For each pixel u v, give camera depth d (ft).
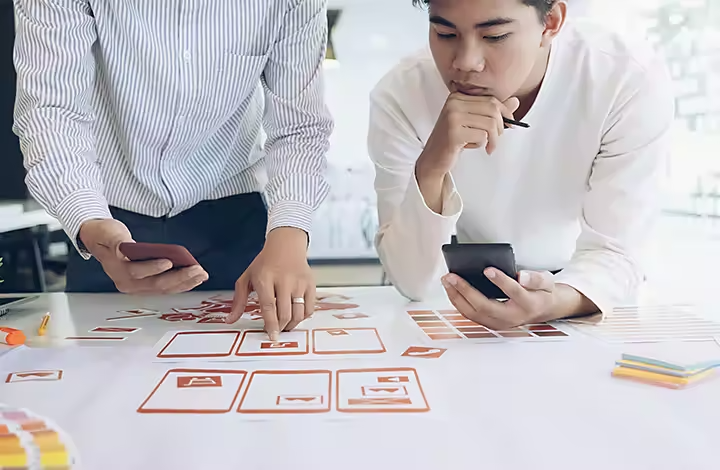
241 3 3.36
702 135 7.68
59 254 8.48
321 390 1.94
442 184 3.30
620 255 3.26
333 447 1.52
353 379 2.05
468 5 2.78
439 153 3.14
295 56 3.45
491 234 3.91
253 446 1.53
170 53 3.37
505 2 2.77
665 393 1.91
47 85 3.10
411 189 3.31
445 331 2.73
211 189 3.98
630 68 3.41
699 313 3.13
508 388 1.95
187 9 3.31
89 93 3.38
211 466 1.43
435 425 1.65
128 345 2.52
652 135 3.40
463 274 2.76
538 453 1.49
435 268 3.39
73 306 3.41
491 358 2.30
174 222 3.93
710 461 1.44
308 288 2.82
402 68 3.86
